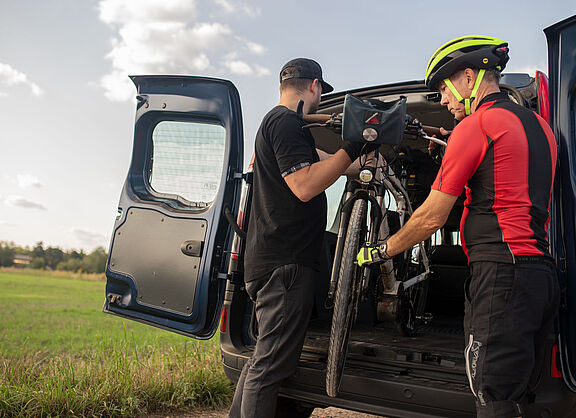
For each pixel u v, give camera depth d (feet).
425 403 7.22
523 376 5.80
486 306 5.90
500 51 6.55
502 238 5.90
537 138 6.10
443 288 17.03
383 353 8.45
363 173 8.20
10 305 87.97
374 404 7.54
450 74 6.79
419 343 10.46
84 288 168.96
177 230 9.61
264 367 7.51
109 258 10.28
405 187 11.71
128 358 13.66
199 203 9.87
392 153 11.62
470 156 6.07
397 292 10.16
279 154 7.44
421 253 12.08
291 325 7.57
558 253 6.97
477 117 6.17
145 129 10.45
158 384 12.62
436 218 6.31
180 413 12.25
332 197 13.46
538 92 8.30
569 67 7.00
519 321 5.76
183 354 14.82
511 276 5.81
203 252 9.25
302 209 7.66
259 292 7.82
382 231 9.42
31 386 11.33
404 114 6.72
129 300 9.96
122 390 11.92
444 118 11.28
